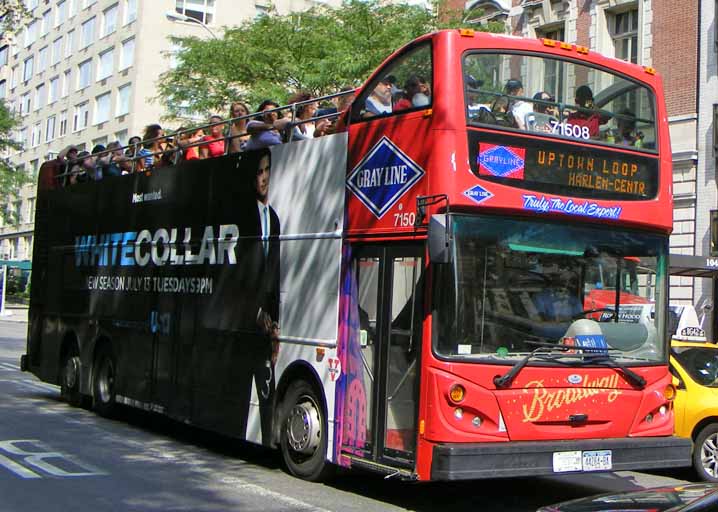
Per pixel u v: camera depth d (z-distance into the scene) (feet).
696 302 72.59
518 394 24.67
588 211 26.58
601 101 27.91
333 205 29.32
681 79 75.56
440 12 80.43
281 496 27.17
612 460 25.58
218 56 81.87
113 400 43.24
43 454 32.96
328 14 83.87
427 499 28.35
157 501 25.99
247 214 34.04
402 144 26.53
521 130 26.04
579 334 25.90
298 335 30.27
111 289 44.42
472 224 25.04
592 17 82.38
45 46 222.48
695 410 33.06
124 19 180.24
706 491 16.48
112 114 182.70
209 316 35.65
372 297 27.17
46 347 51.57
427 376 24.29
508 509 27.40
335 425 28.12
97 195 47.19
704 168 73.31
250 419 32.42
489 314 24.84
